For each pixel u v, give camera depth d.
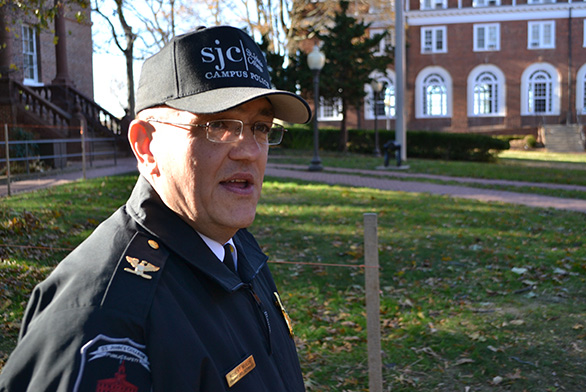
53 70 23.48
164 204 1.20
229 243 1.36
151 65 1.20
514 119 46.59
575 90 45.94
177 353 0.95
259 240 7.40
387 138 30.38
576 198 12.71
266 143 1.28
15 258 5.51
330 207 9.97
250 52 1.20
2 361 3.68
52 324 0.89
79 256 1.02
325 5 28.50
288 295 5.54
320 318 5.05
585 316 5.10
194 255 1.14
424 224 8.72
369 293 3.19
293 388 1.29
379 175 17.19
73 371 0.85
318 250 7.06
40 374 0.85
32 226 6.61
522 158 31.66
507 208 10.59
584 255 6.99
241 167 1.19
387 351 4.50
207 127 1.16
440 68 47.00
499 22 46.28
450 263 6.68
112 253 1.03
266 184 13.09
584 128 44.28
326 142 30.44
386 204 10.51
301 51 26.58
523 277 6.18
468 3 46.78
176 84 1.14
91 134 19.53
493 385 4.00
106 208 8.33
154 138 1.22
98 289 0.94
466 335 4.76
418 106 47.19
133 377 0.89
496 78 46.75
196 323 1.04
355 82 27.31
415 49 47.06
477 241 7.68
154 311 0.96
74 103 19.62
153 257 1.06
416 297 5.64
